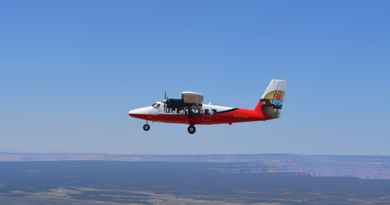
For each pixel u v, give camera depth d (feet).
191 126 253.65
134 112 252.62
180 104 249.34
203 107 250.57
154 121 253.65
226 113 252.83
